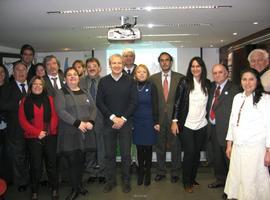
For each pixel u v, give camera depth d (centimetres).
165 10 460
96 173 397
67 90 330
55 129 330
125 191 355
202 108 346
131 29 484
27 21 524
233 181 291
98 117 377
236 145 286
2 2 403
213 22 567
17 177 364
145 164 380
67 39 757
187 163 351
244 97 288
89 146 344
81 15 486
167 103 390
